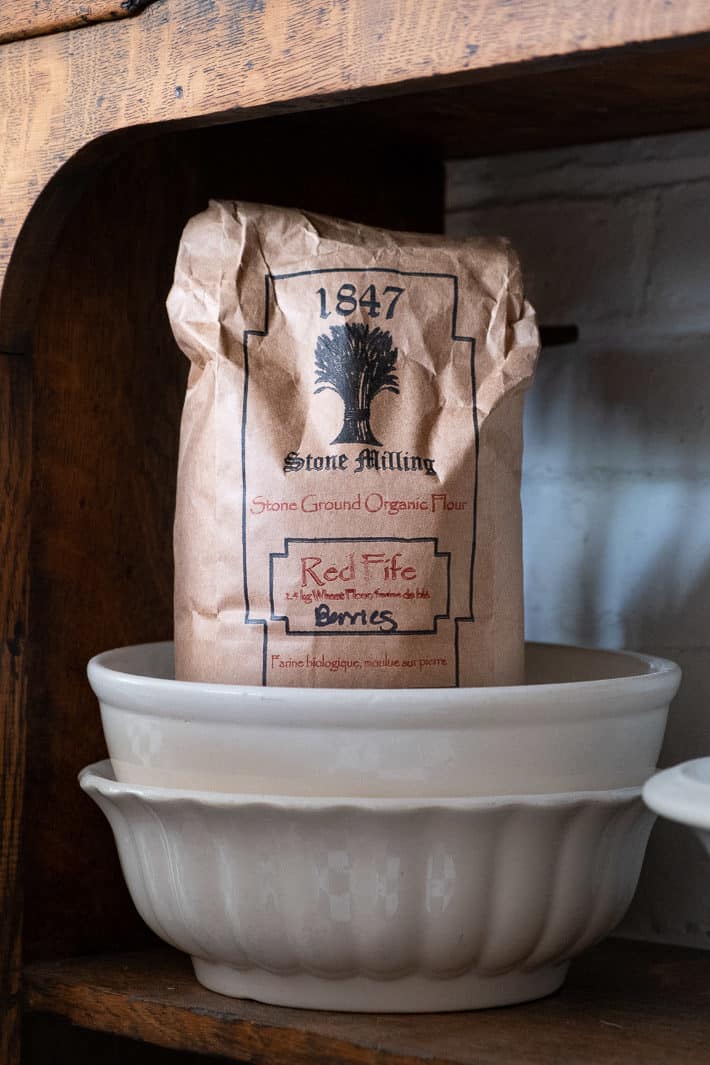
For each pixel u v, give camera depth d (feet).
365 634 1.94
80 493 2.36
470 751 1.82
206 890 1.91
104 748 2.39
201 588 2.00
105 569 2.41
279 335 2.02
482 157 2.99
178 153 2.54
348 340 2.00
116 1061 2.50
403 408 2.00
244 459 1.97
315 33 1.77
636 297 2.77
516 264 2.11
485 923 1.87
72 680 2.34
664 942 2.60
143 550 2.49
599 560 2.79
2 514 2.13
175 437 2.56
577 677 2.43
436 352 2.03
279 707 1.81
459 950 1.87
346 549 1.94
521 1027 1.92
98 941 2.35
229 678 1.96
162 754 1.93
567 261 2.87
